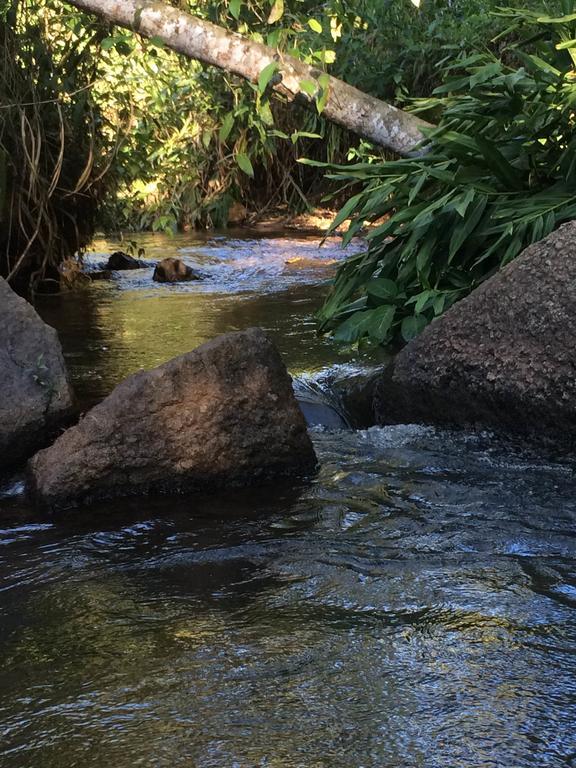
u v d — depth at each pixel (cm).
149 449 386
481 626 271
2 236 810
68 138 834
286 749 215
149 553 330
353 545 331
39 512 371
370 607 284
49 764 213
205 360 398
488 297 444
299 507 369
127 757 214
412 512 360
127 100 873
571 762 210
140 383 392
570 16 531
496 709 229
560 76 526
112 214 921
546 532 338
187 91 1151
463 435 453
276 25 711
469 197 512
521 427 436
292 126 1329
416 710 230
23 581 310
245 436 396
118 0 627
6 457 404
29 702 238
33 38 769
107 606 290
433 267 557
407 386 469
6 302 425
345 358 566
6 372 409
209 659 255
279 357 411
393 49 1142
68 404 411
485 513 357
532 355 426
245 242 1138
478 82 551
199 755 214
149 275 912
